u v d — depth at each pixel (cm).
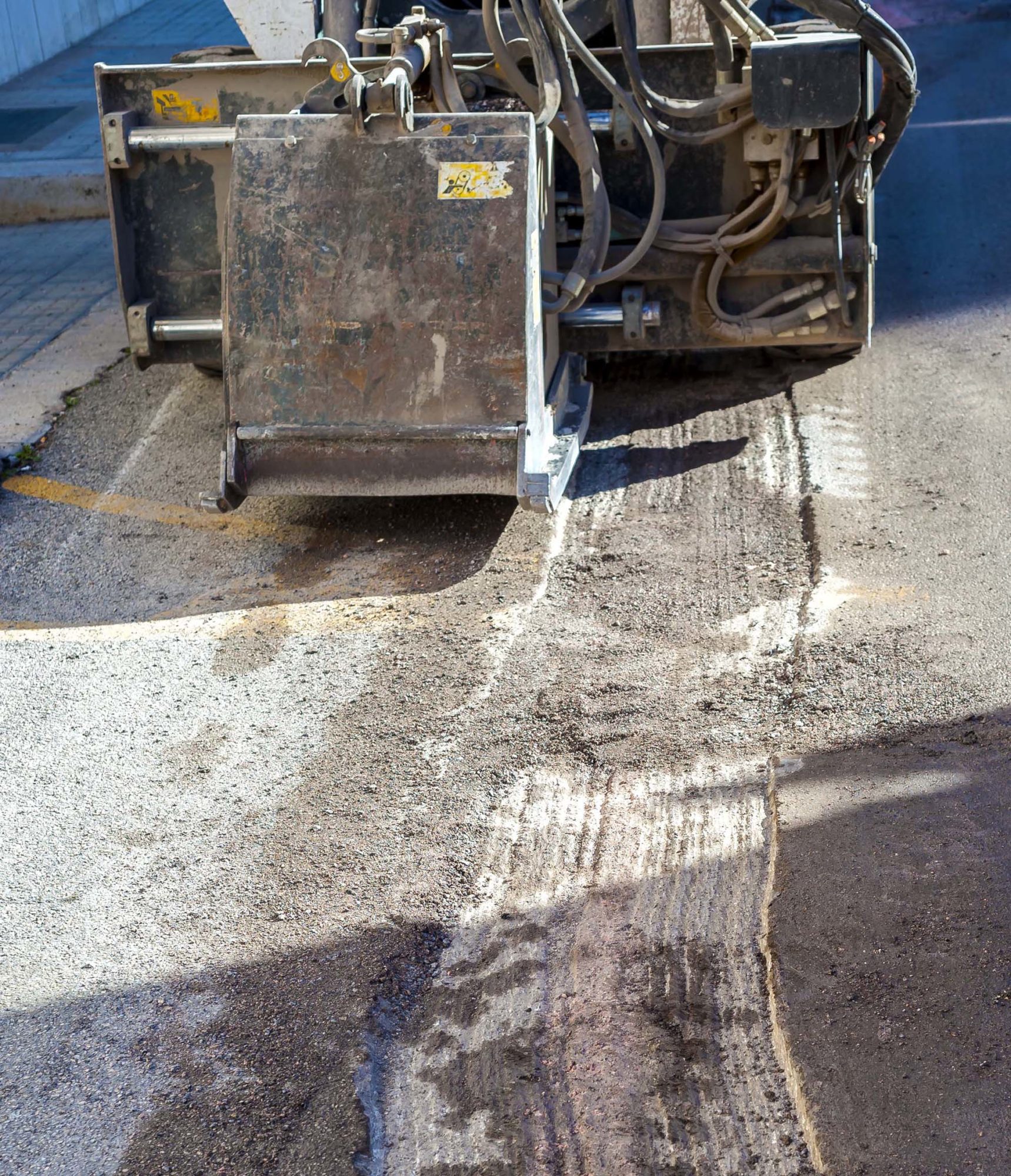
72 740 403
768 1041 276
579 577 471
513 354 457
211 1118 271
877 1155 242
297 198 465
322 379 468
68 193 1012
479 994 298
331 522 543
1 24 1395
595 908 318
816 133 514
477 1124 268
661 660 414
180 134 546
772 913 301
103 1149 266
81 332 774
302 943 315
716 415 596
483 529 518
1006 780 328
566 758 373
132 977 309
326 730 397
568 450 517
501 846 343
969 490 500
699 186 559
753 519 499
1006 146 962
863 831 321
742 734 373
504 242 454
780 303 570
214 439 629
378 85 454
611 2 497
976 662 382
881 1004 272
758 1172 250
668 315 580
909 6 1537
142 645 454
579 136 501
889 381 612
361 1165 259
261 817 362
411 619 453
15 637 468
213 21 1691
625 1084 271
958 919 288
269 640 450
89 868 348
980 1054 256
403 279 460
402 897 327
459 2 629
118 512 569
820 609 427
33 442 637
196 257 566
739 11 497
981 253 772
